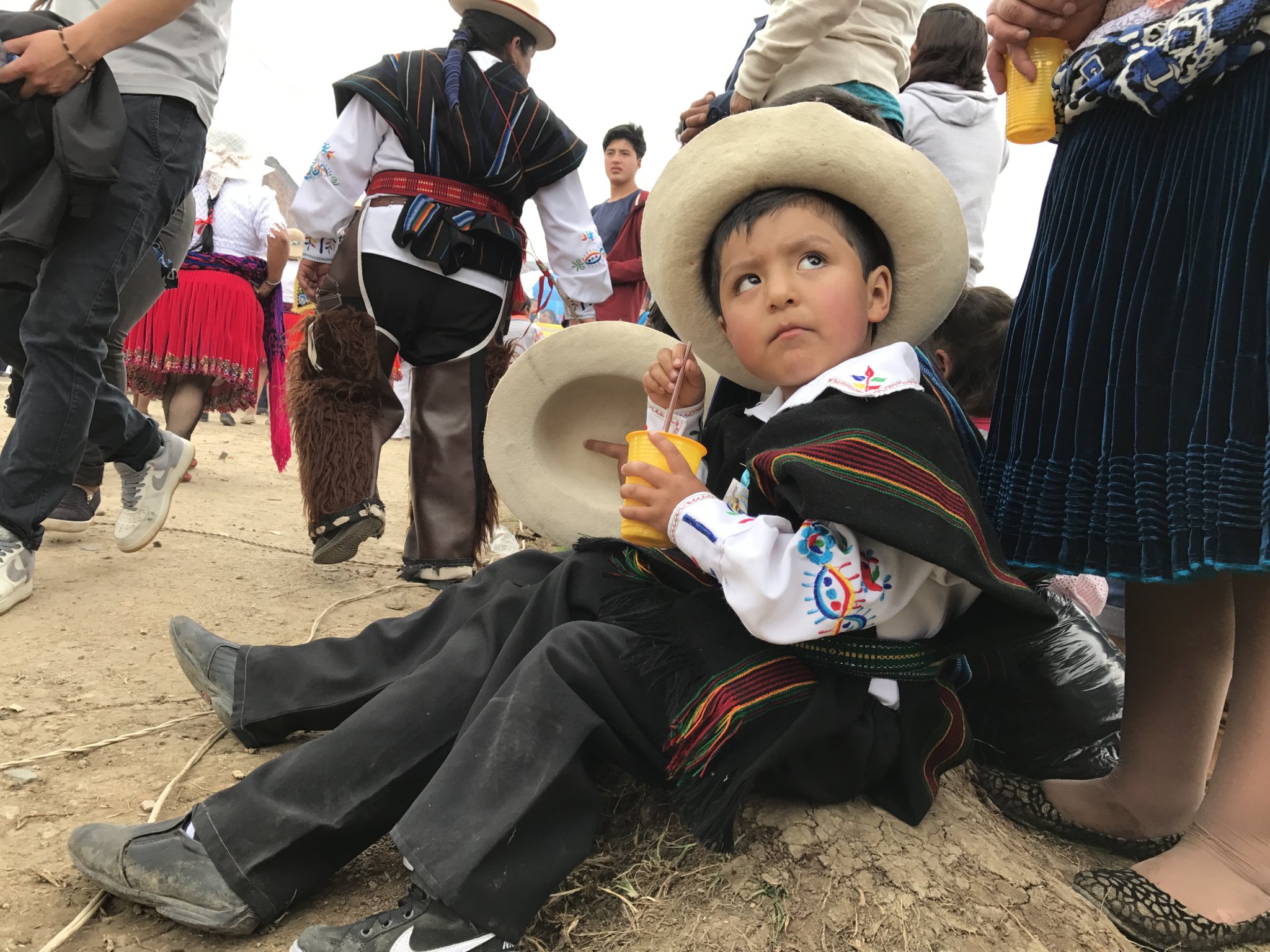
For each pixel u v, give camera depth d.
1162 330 1.32
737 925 1.23
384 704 1.36
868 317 1.44
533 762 1.22
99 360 2.55
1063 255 1.47
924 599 1.33
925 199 1.39
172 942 1.29
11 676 2.12
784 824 1.36
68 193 2.28
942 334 2.21
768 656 1.30
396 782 1.32
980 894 1.29
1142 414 1.32
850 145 1.36
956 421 1.58
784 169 1.38
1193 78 1.26
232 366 4.69
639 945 1.23
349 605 2.89
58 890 1.39
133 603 2.70
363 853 1.53
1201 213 1.28
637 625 1.36
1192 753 1.51
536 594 1.53
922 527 1.16
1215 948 1.32
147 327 4.50
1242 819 1.35
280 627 2.61
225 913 1.25
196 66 2.59
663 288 1.60
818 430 1.26
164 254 3.04
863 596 1.23
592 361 2.06
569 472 2.20
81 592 2.75
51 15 2.30
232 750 1.84
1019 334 1.58
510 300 3.08
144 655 2.32
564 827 1.24
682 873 1.33
